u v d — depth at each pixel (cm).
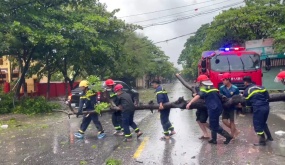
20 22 1744
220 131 834
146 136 986
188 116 1444
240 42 3170
